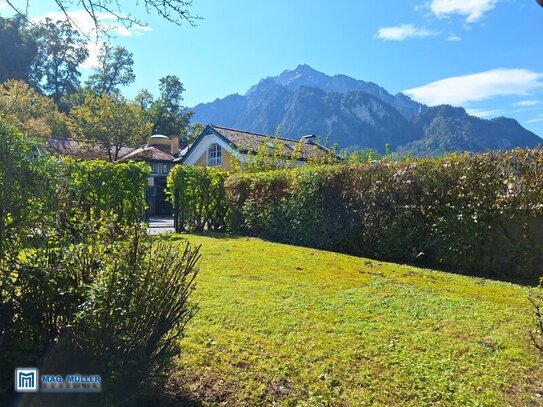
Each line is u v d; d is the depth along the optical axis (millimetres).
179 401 2906
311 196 10680
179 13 4367
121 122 28781
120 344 2564
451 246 7934
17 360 2369
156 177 28078
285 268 7223
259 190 12469
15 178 2537
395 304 5145
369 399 2990
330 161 16375
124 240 2857
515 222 7207
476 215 7594
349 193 9875
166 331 2904
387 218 9070
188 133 53562
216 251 8812
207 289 5629
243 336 4031
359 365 3480
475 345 3900
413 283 6312
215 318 4496
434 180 8328
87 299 2494
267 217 11883
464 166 7973
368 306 5043
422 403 2945
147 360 2732
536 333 4051
